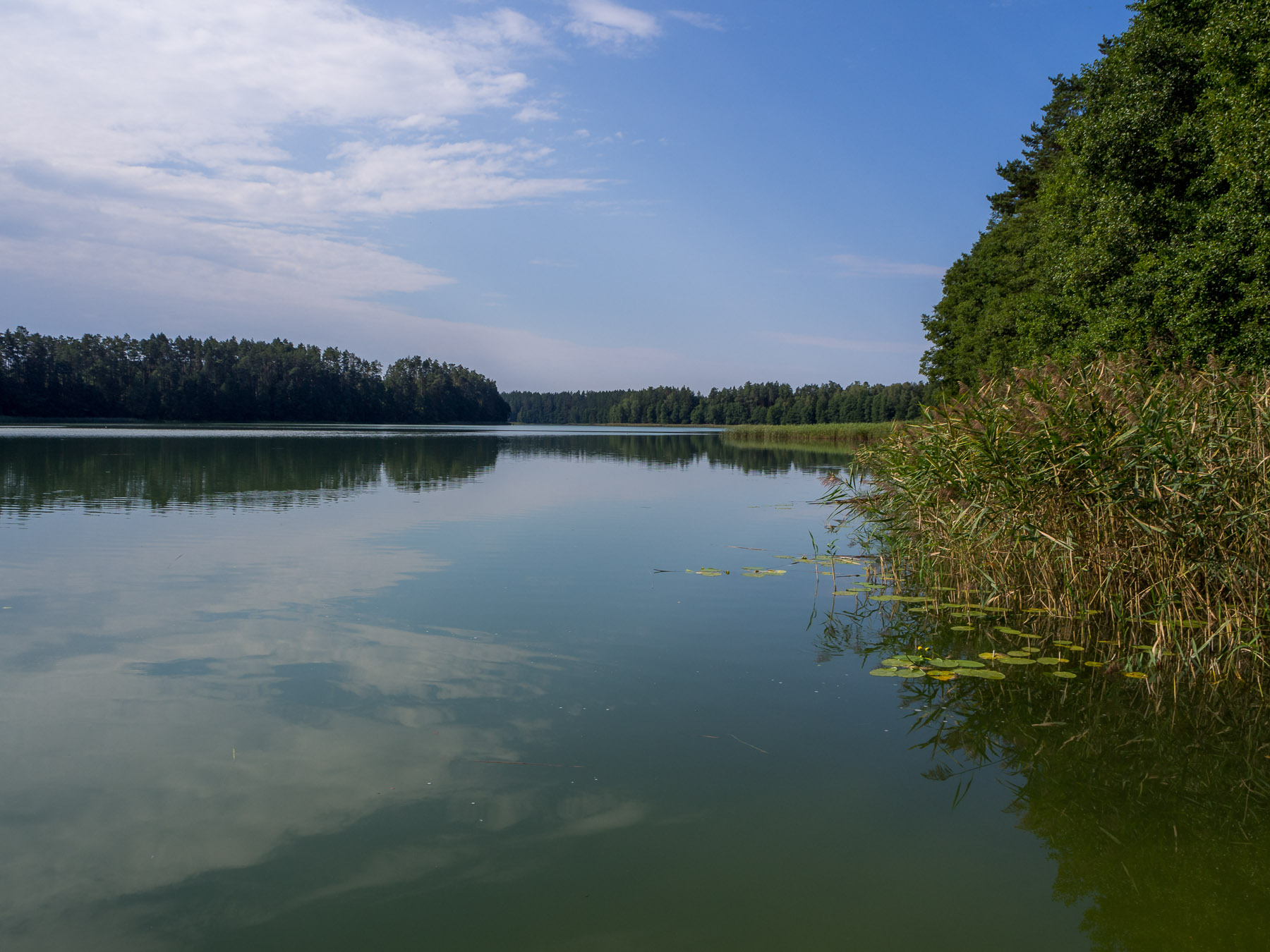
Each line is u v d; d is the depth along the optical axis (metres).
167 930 2.40
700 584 7.25
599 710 4.18
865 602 6.72
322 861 2.78
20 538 9.27
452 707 4.18
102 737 3.75
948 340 37.09
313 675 4.62
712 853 2.86
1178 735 4.04
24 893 2.58
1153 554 5.87
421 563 8.02
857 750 3.76
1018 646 5.55
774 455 33.47
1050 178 21.41
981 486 6.82
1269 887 2.74
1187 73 16.06
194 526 10.37
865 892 2.66
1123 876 2.80
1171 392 6.54
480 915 2.50
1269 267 12.53
